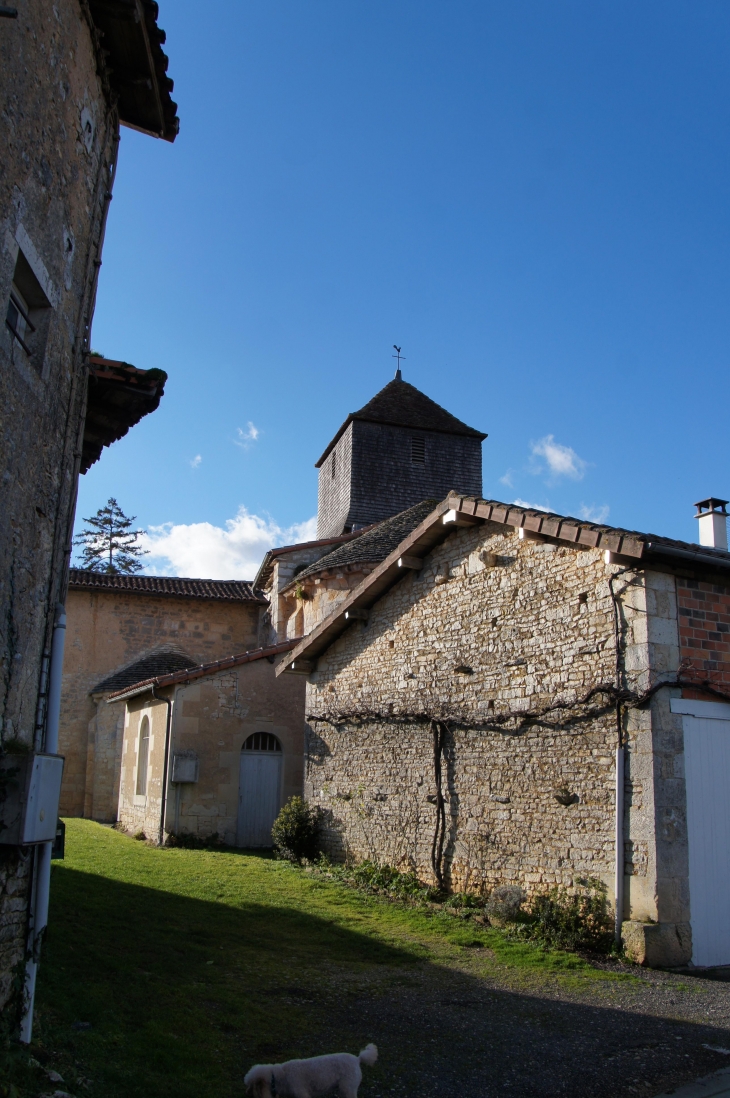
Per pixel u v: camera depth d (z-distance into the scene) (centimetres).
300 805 1488
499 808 1051
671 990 729
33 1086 418
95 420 761
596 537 898
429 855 1162
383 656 1339
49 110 547
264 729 1731
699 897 839
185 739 1664
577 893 913
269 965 773
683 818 848
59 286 575
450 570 1209
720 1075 541
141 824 1739
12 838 478
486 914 988
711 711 893
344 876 1268
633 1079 534
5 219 479
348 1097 463
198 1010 619
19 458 514
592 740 925
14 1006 495
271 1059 542
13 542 509
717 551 897
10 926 502
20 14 496
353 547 2080
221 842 1642
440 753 1173
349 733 1404
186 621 2519
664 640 879
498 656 1088
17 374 505
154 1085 473
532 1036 611
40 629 561
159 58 668
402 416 2964
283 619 2322
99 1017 573
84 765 2305
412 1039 601
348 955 835
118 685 2153
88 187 633
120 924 843
